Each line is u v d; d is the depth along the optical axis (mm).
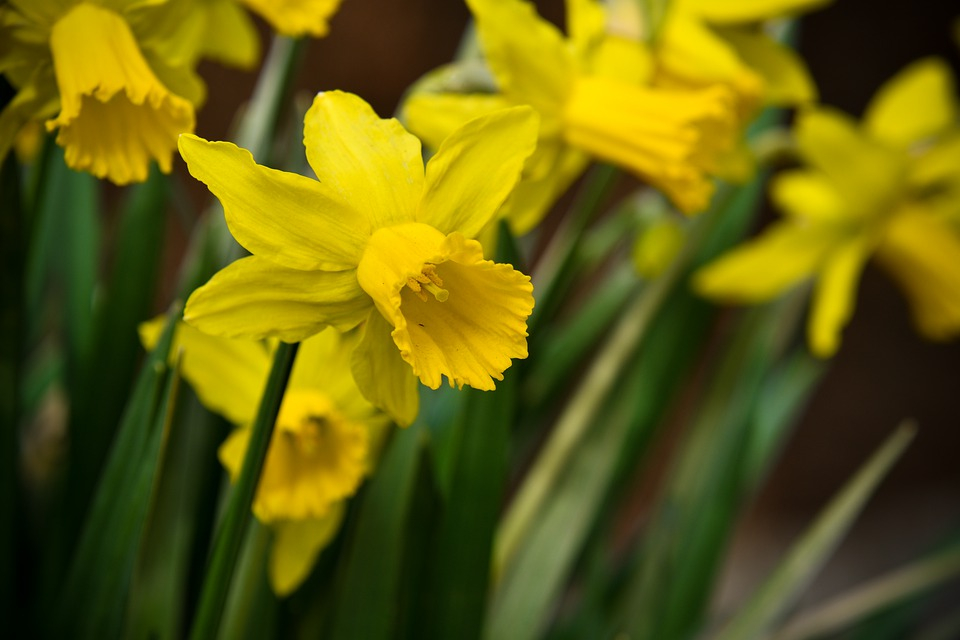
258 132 531
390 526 513
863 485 622
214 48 507
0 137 456
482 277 454
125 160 452
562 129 527
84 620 499
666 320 644
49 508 561
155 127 454
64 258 566
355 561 513
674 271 592
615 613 665
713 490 670
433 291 444
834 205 679
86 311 565
